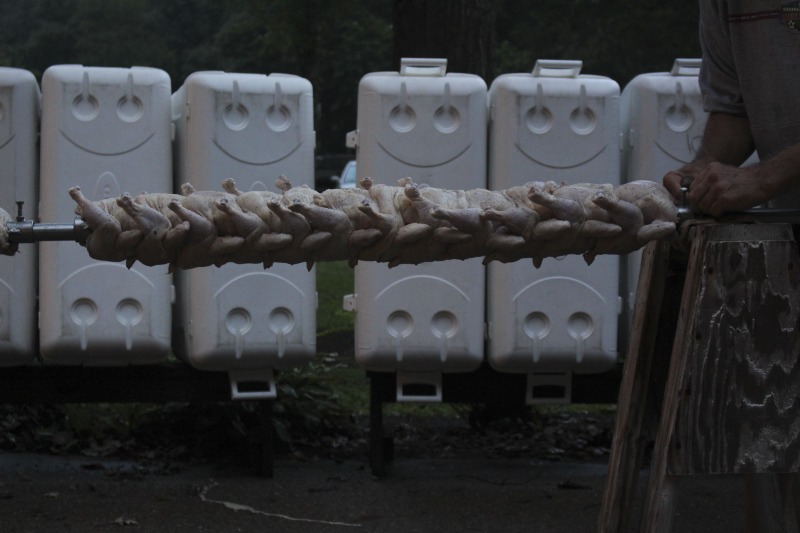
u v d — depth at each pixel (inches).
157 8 1168.2
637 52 919.7
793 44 125.5
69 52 1104.2
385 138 193.5
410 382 203.0
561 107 195.8
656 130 200.1
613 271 198.4
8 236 113.0
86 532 171.5
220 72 195.8
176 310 207.8
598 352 197.6
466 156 195.0
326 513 185.3
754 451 117.6
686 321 117.6
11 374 198.5
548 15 956.6
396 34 284.0
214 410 227.3
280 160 195.5
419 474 214.4
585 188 119.8
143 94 191.9
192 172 193.0
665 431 118.1
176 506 187.0
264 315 194.9
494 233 116.2
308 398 243.6
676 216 120.7
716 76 138.6
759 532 130.7
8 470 207.6
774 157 118.3
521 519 184.1
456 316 195.5
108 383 200.7
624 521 135.6
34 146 193.0
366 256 116.5
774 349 117.5
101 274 190.4
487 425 261.9
